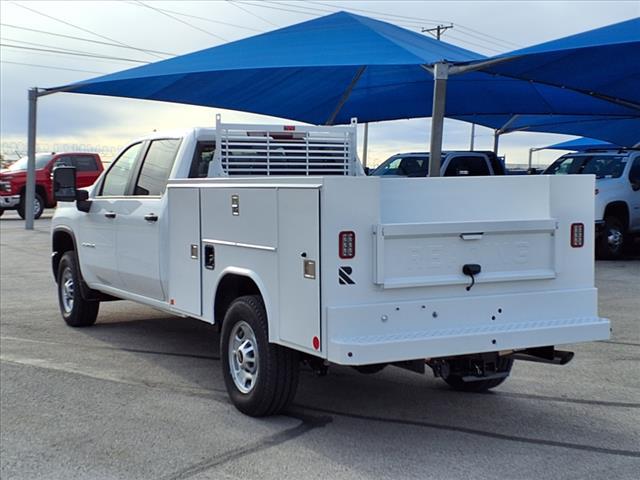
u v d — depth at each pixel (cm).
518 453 527
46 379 723
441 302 535
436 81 1120
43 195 2778
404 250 523
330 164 812
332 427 582
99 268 868
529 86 1530
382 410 624
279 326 554
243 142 761
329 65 1101
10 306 1119
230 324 615
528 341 549
